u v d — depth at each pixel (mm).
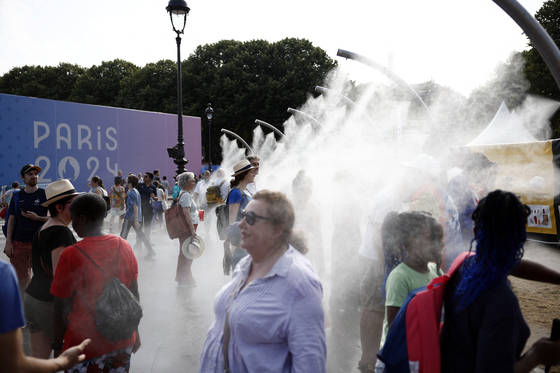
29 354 3873
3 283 1307
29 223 4758
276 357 1604
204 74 42719
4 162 19297
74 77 52406
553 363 1491
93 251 2416
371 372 3373
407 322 1586
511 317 1317
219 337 1781
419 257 2246
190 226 6051
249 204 1772
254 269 1783
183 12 12711
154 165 26422
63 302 2361
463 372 1431
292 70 39094
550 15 23641
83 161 22375
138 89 44625
